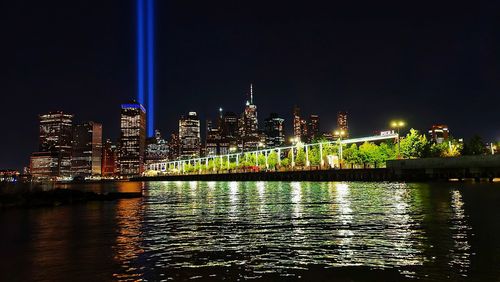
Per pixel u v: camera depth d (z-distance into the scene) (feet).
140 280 55.52
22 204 183.11
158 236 89.15
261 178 614.75
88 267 62.39
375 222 99.30
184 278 55.93
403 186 271.28
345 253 67.46
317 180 476.95
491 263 59.06
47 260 67.26
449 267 57.72
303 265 60.95
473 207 124.26
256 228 96.89
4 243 83.66
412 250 68.13
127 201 215.51
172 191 349.20
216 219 117.70
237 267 60.85
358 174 405.59
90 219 126.82
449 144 499.92
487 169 297.33
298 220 108.27
